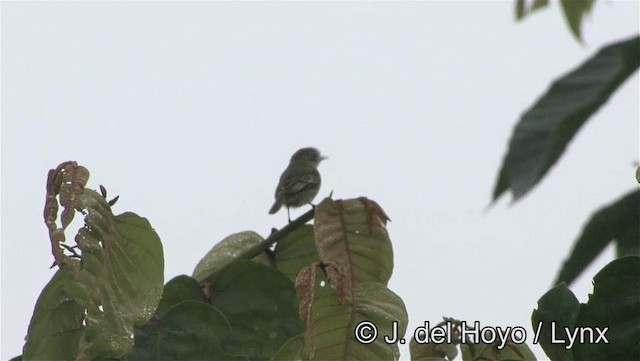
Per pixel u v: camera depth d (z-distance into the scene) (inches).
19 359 308.7
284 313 336.8
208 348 315.0
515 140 323.3
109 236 281.3
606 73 325.7
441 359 300.8
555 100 324.5
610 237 344.2
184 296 335.3
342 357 299.9
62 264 269.4
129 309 280.8
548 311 296.7
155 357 312.5
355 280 328.2
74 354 282.0
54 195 276.1
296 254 370.9
